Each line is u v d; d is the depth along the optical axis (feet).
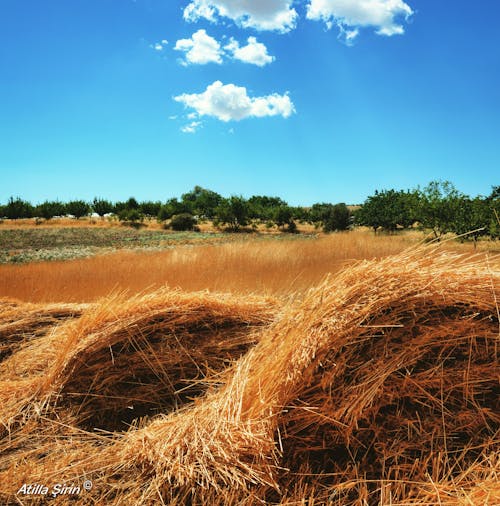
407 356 7.62
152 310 11.14
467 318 7.94
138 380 10.37
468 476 6.64
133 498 6.75
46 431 9.12
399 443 7.27
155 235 110.11
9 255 67.56
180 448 7.16
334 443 7.36
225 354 10.97
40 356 12.18
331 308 7.93
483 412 7.54
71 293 23.85
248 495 6.42
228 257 33.58
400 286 8.05
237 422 7.11
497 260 8.63
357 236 58.90
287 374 7.35
